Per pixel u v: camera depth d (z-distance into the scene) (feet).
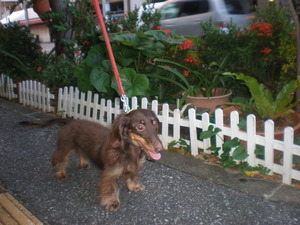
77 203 4.15
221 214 3.76
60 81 8.93
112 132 3.52
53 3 10.21
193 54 7.89
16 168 5.22
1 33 11.27
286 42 6.72
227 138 5.14
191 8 12.16
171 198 4.16
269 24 6.75
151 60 7.91
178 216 3.77
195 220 3.68
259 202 3.94
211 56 7.54
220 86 7.87
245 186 4.31
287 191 4.12
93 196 4.31
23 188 4.57
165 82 7.68
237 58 7.38
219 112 4.92
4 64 11.19
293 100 6.62
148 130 3.33
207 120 5.07
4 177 4.91
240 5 11.55
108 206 3.93
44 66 10.78
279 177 4.49
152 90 7.43
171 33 7.65
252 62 7.24
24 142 6.34
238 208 3.85
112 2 20.84
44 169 5.16
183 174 4.79
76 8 9.69
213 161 5.10
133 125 3.38
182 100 6.48
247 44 7.23
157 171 4.93
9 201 4.17
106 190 3.92
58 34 10.66
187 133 5.85
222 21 11.22
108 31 8.63
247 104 5.91
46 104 8.65
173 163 5.13
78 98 7.54
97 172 5.01
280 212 3.72
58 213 3.93
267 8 7.44
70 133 4.51
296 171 4.19
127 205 4.05
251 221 3.60
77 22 9.89
